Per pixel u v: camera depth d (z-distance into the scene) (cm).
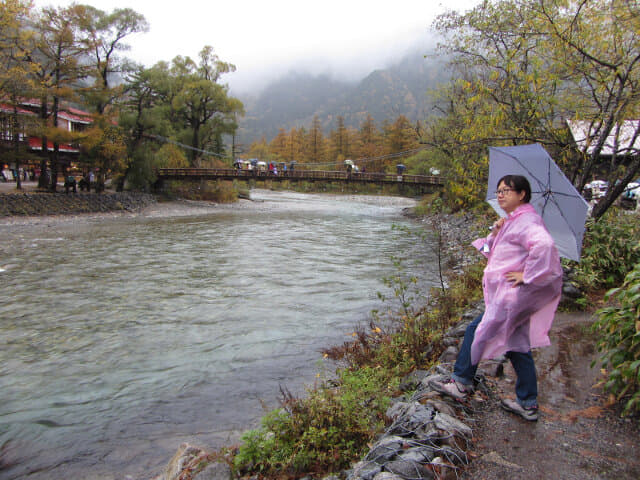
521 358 322
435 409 331
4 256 1461
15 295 1009
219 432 453
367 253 1584
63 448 434
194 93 4462
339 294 1008
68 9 2903
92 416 496
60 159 4434
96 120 3114
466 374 336
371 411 378
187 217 2984
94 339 738
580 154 755
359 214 3422
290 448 338
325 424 359
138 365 634
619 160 799
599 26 729
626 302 339
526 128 783
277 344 702
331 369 589
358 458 318
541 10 734
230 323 813
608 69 723
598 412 334
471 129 861
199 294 1020
